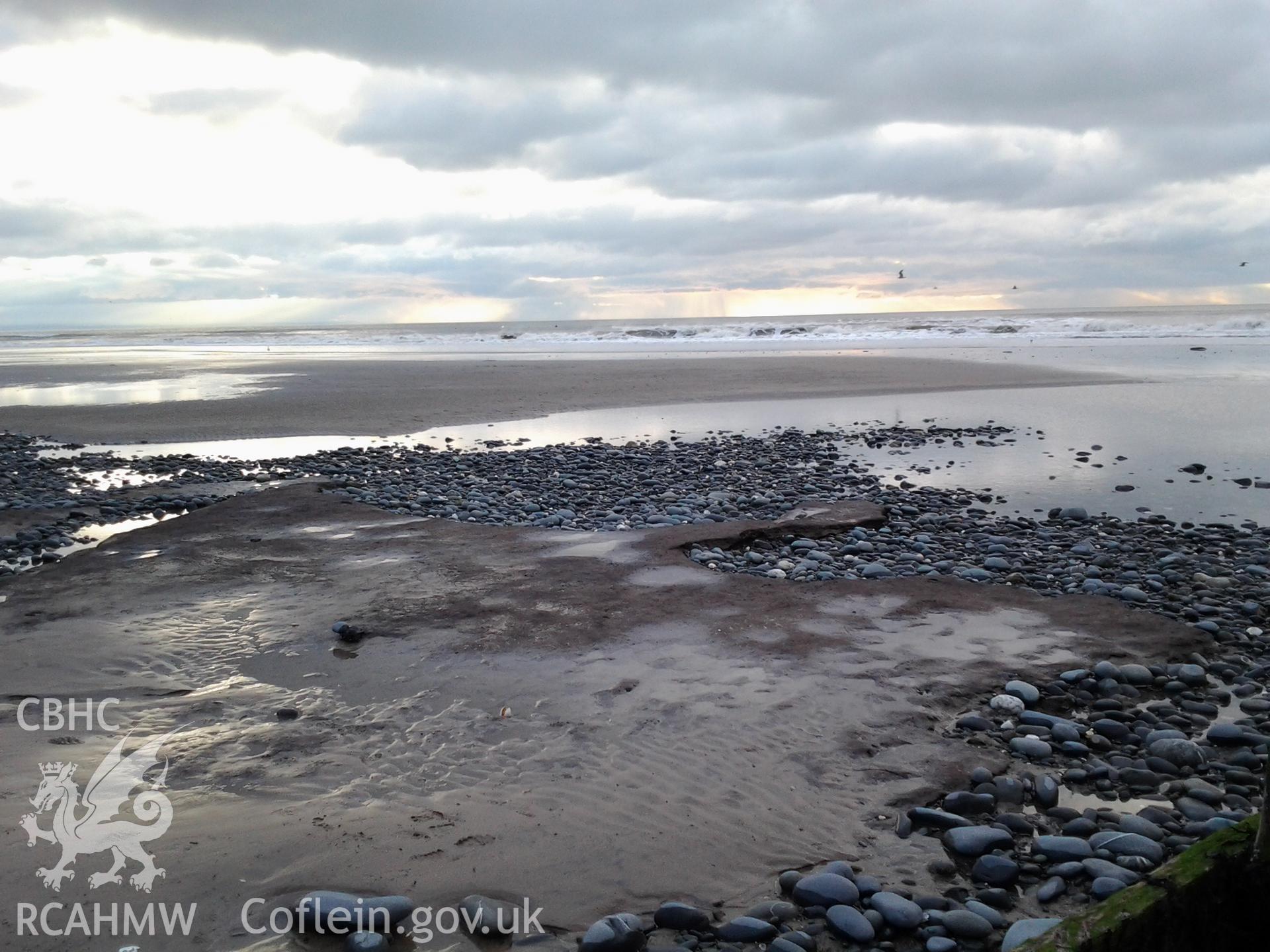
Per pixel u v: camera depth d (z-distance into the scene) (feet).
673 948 10.19
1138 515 34.06
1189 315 195.11
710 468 44.39
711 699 16.88
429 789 13.62
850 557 27.32
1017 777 14.39
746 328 180.55
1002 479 41.34
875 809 13.37
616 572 25.35
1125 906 8.15
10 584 25.25
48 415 69.51
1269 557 27.14
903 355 115.55
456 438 57.36
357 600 23.11
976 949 10.44
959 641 19.92
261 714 16.44
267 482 42.24
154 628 21.22
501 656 19.12
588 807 13.17
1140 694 17.69
